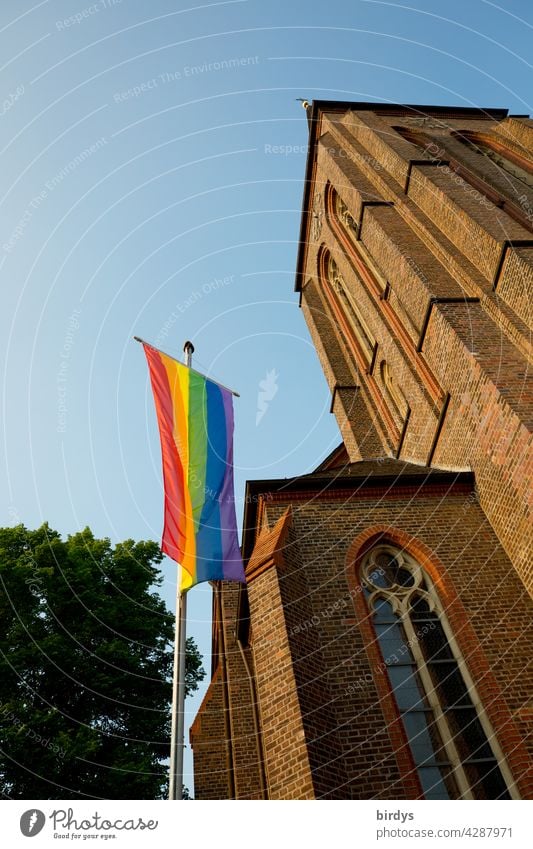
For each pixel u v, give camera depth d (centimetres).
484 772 875
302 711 855
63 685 1441
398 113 2762
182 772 742
